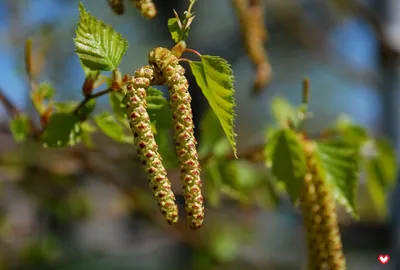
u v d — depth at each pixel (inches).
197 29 54.3
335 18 48.9
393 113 28.3
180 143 14.6
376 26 28.2
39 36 31.1
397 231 28.0
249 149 21.0
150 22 50.1
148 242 45.8
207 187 21.2
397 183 27.4
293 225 51.5
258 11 21.4
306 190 18.1
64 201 37.2
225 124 15.4
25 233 39.8
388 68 28.4
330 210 18.0
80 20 16.0
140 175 31.9
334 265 17.8
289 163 18.3
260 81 21.5
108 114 17.9
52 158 28.2
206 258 37.7
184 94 14.8
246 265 44.2
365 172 20.9
